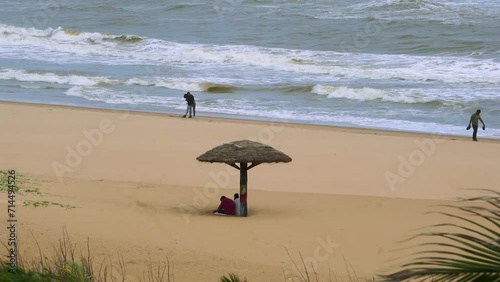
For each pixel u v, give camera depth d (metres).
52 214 49.16
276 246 45.47
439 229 50.06
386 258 43.22
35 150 78.25
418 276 15.98
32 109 108.00
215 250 44.03
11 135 87.25
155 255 42.22
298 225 50.72
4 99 120.88
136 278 37.72
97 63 157.12
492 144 93.12
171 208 54.56
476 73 147.75
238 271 40.09
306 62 157.62
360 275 39.81
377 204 58.41
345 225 51.06
